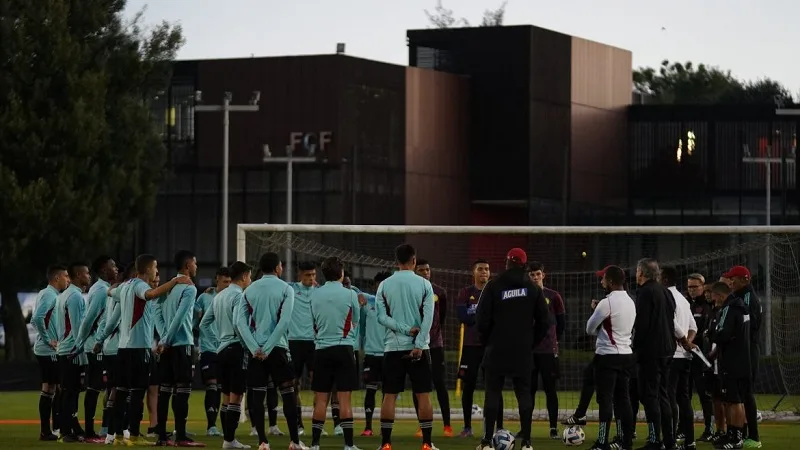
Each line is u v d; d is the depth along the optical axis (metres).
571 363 38.03
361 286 50.59
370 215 68.50
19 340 59.03
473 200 74.00
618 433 22.06
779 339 35.38
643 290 20.48
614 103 78.69
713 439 23.30
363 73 68.62
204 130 69.62
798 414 29.95
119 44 60.25
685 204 78.00
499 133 73.44
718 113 77.56
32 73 56.84
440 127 72.38
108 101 59.81
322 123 67.94
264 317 20.50
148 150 61.06
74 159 57.12
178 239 70.06
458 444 22.66
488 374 20.05
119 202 59.38
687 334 21.80
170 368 21.70
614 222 78.06
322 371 20.44
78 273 22.58
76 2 58.56
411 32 75.56
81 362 22.45
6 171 55.34
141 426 26.47
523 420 19.94
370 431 24.69
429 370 20.58
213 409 24.27
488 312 20.00
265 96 68.81
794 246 35.47
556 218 74.38
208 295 24.72
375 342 24.58
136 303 21.12
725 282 23.33
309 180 68.31
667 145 78.31
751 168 77.25
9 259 55.50
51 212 56.03
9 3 56.56
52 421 24.69
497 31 73.56
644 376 20.58
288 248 33.88
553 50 74.38
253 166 68.88
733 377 21.92
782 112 60.12
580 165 75.75
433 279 63.00
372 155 68.75
